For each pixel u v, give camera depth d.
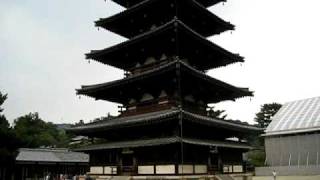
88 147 40.28
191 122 34.03
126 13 41.00
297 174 56.47
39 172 68.56
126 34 45.75
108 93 41.97
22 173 65.25
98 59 43.28
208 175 35.72
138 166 35.50
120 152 37.12
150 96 38.91
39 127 129.50
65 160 70.94
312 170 55.47
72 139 125.94
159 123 33.84
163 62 39.06
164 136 35.00
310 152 60.47
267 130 65.94
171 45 38.31
